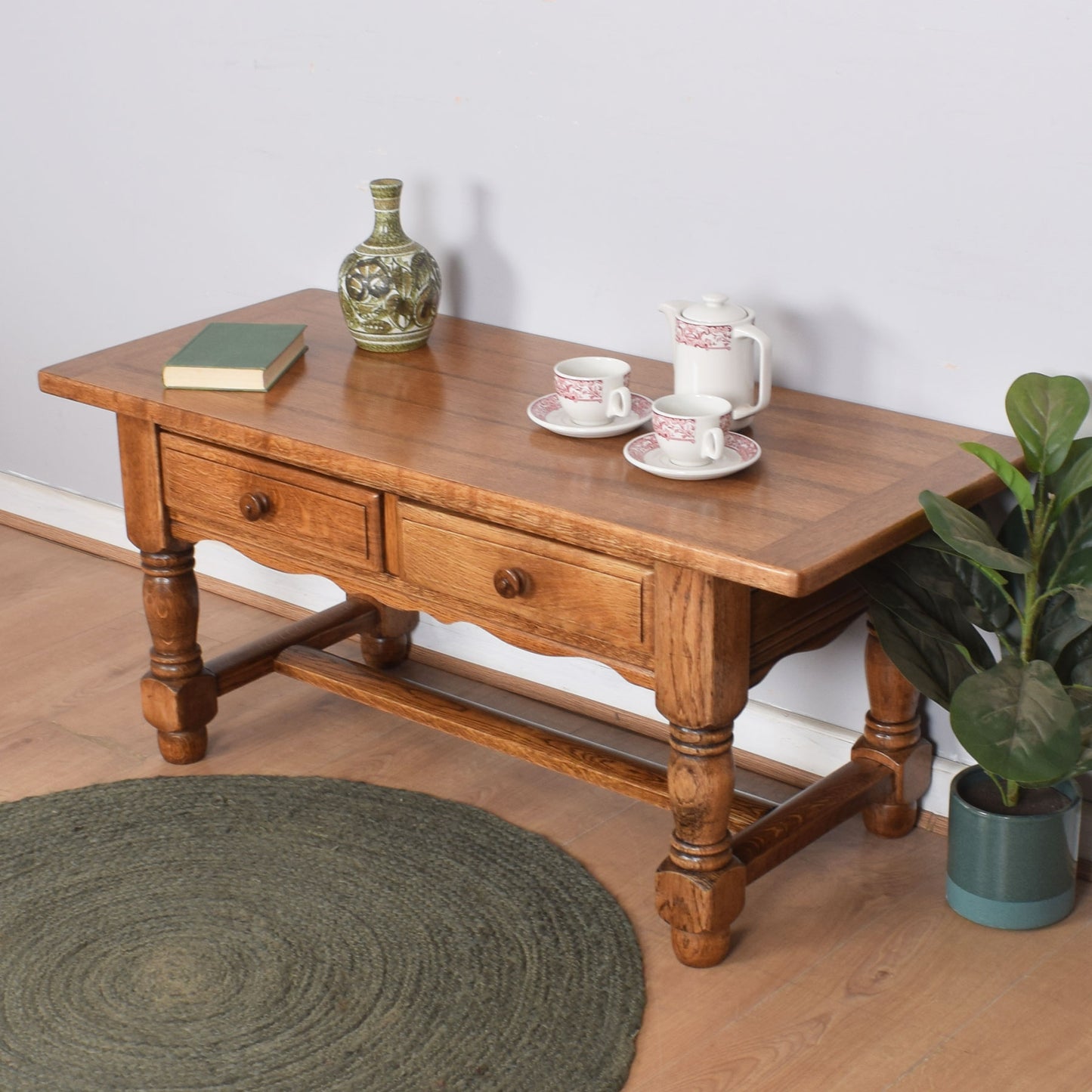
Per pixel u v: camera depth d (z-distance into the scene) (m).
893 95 1.94
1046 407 1.79
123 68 2.74
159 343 2.36
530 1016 1.82
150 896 2.06
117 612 2.95
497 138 2.33
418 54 2.37
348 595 2.73
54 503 3.25
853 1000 1.85
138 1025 1.81
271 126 2.59
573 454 1.89
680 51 2.10
